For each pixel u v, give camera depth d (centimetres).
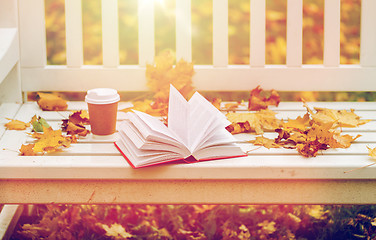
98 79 204
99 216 201
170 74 201
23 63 203
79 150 157
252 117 178
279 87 206
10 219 187
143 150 146
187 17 201
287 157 154
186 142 150
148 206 209
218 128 150
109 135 169
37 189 152
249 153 157
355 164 149
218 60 204
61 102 192
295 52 204
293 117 187
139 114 156
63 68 204
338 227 194
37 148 155
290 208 206
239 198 154
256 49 204
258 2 201
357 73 205
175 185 152
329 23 203
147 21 202
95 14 324
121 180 151
